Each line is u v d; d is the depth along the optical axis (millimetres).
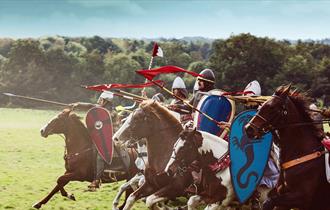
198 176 10383
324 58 62750
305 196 8820
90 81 81062
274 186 10008
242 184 9742
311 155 8898
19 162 23406
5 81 78562
